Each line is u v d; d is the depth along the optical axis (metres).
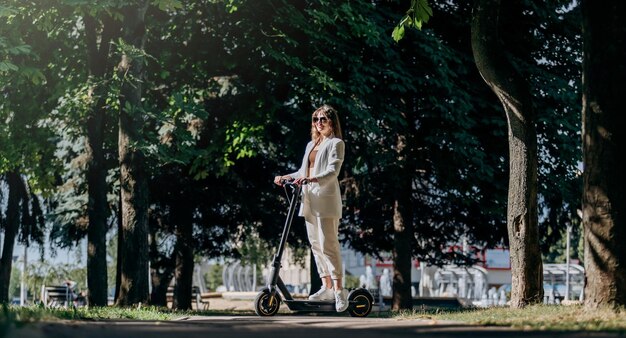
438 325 6.45
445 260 25.41
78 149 25.59
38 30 17.94
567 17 23.34
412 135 21.62
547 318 7.39
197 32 19.94
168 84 20.92
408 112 21.66
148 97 21.05
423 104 21.17
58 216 25.77
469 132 21.89
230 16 19.56
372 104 20.55
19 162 20.30
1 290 24.30
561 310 8.92
